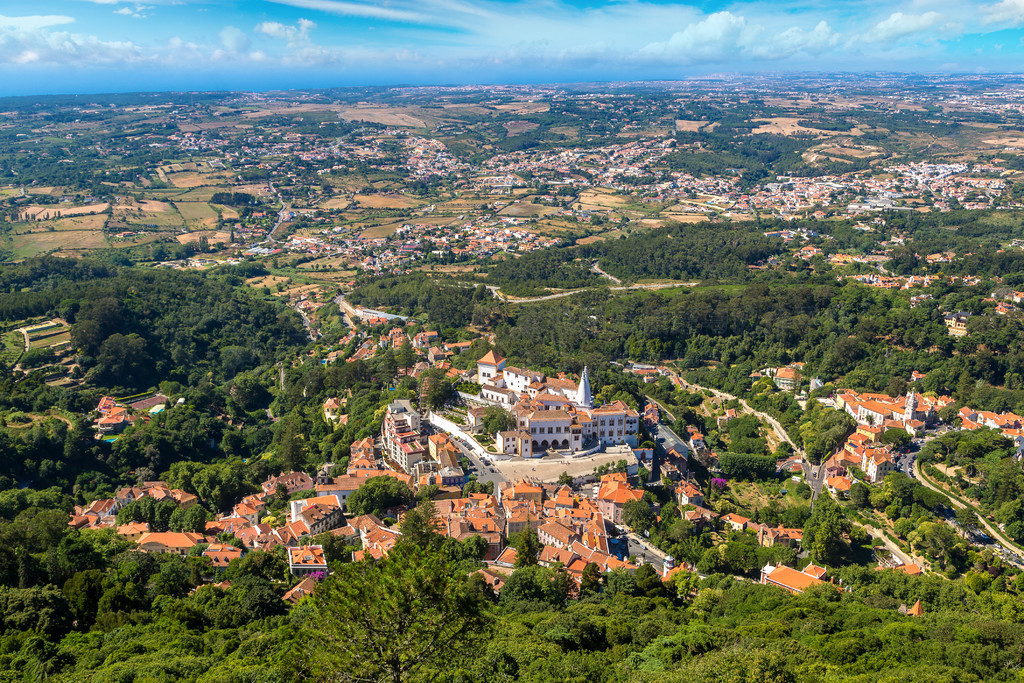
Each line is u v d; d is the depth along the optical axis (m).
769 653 166.75
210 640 186.38
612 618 195.25
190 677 160.50
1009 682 162.38
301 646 113.06
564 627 183.50
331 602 109.44
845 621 197.88
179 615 197.50
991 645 177.62
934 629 190.38
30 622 190.75
